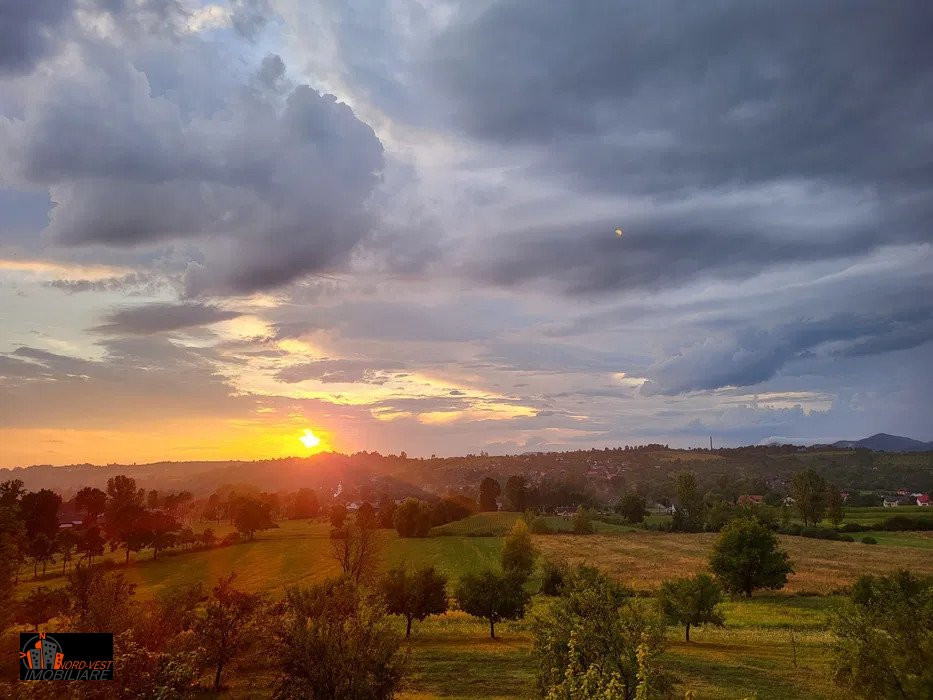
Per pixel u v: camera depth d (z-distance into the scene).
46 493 114.31
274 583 91.94
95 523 145.12
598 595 21.52
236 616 32.25
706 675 35.59
